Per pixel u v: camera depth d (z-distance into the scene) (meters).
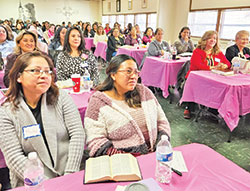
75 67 2.48
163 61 3.66
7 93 1.22
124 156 1.08
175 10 8.05
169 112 3.37
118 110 1.35
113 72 1.37
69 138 1.38
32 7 12.76
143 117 1.42
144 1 9.55
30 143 1.20
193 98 2.91
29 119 1.21
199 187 0.90
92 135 1.31
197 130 2.79
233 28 6.05
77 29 2.46
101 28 7.54
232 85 2.31
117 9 12.05
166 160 0.99
